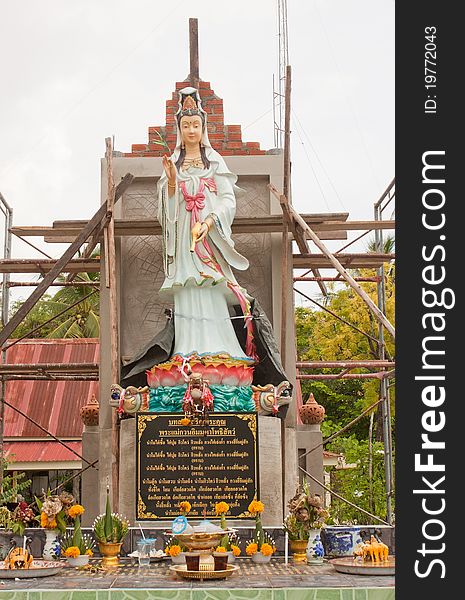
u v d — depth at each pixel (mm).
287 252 17812
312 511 12391
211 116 18875
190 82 18594
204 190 16281
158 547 12922
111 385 15930
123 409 15344
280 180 18250
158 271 17969
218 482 14242
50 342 30297
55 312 39688
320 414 21500
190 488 14195
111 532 12141
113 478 15547
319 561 12172
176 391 15008
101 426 16922
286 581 10312
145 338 17719
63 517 12617
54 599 9727
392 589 9836
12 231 18594
